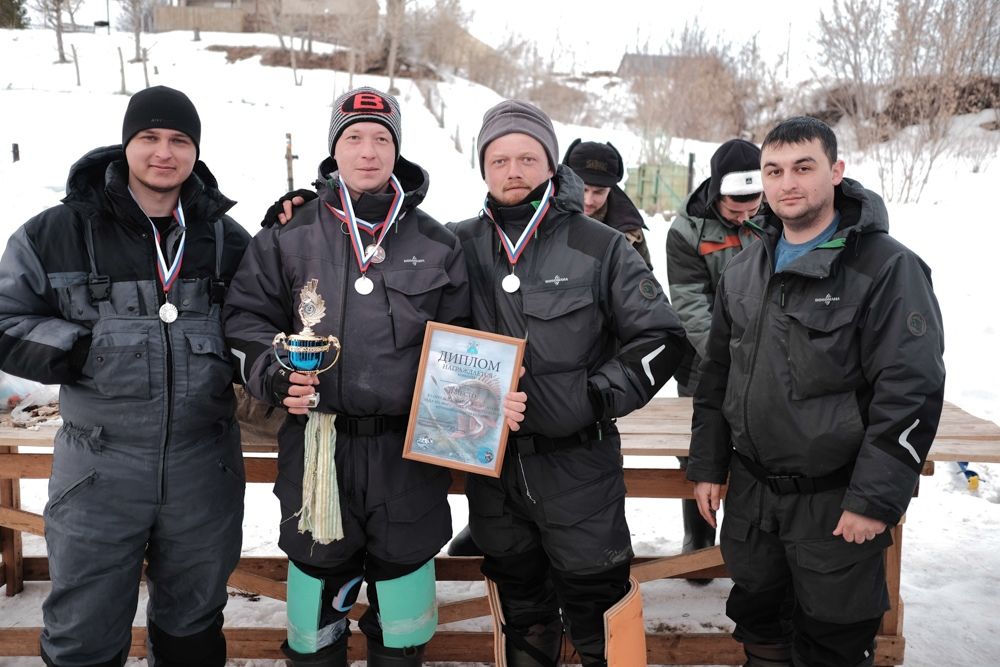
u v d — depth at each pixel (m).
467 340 2.15
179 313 2.19
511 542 2.37
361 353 2.13
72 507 2.13
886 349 1.96
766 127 20.50
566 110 26.83
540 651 2.42
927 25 15.68
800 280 2.06
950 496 4.43
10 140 14.51
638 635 2.29
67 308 2.12
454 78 28.78
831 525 2.09
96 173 2.20
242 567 3.33
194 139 2.19
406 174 2.38
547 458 2.23
